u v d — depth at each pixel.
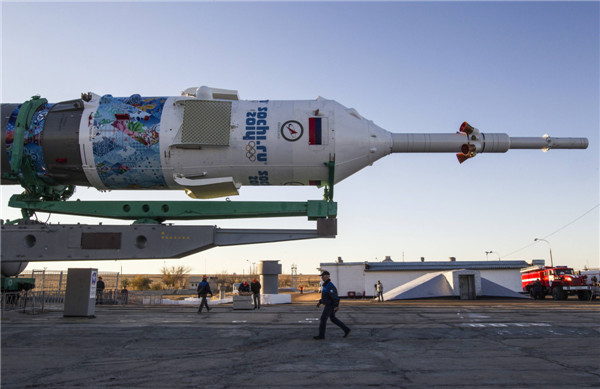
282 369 6.11
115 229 8.80
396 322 11.45
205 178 9.75
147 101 9.88
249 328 9.85
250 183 10.21
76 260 8.70
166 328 9.67
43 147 9.53
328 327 10.22
